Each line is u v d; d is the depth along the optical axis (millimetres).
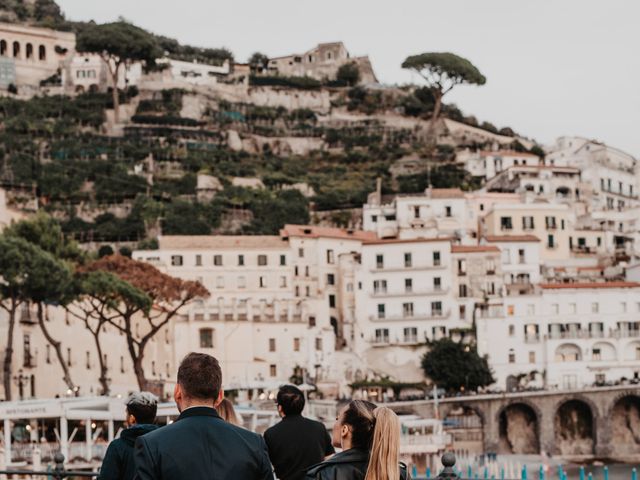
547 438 149250
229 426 13695
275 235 197875
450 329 169750
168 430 13461
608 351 168125
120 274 116688
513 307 168125
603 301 168750
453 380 161125
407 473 14750
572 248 198250
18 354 99812
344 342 173500
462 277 172625
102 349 119312
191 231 199375
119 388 122375
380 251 174500
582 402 152625
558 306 168250
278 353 156625
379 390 159750
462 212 197875
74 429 77062
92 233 197875
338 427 15023
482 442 149250
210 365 13844
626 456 151250
